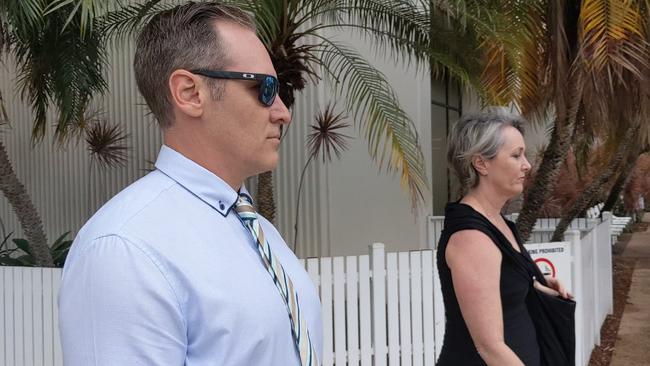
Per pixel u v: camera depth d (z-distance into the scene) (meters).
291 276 1.43
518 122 2.39
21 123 10.16
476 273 2.15
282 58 5.23
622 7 4.96
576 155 11.67
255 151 1.30
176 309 1.08
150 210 1.14
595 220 10.05
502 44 5.29
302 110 7.83
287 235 7.99
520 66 5.59
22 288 4.50
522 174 2.35
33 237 5.69
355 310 4.53
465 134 2.39
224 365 1.10
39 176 10.17
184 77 1.25
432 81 11.58
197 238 1.16
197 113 1.25
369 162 8.51
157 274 1.08
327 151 7.23
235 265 1.18
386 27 6.20
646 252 16.31
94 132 8.69
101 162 9.45
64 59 5.73
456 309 2.27
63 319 1.10
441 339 4.73
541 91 6.81
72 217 9.87
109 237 1.09
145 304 1.05
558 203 12.80
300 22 5.28
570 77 6.23
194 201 1.22
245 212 1.30
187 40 1.25
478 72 6.02
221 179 1.28
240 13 1.35
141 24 5.48
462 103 12.70
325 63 6.47
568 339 2.33
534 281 2.32
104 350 1.04
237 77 1.26
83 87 6.05
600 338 7.30
